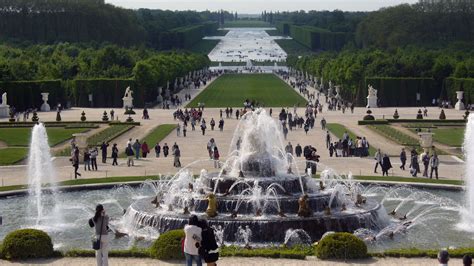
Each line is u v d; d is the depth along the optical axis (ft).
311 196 207.82
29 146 384.47
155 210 210.38
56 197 253.44
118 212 231.30
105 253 140.26
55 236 200.54
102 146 330.54
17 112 596.70
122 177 281.74
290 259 158.40
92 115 568.41
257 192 208.13
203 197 208.44
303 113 570.46
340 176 276.21
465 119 501.97
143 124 497.46
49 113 591.37
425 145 326.65
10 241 158.92
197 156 348.18
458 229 207.00
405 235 200.34
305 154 310.24
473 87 638.53
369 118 502.79
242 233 192.44
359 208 211.61
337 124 497.46
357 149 347.36
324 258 158.61
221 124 456.45
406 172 302.45
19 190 254.88
